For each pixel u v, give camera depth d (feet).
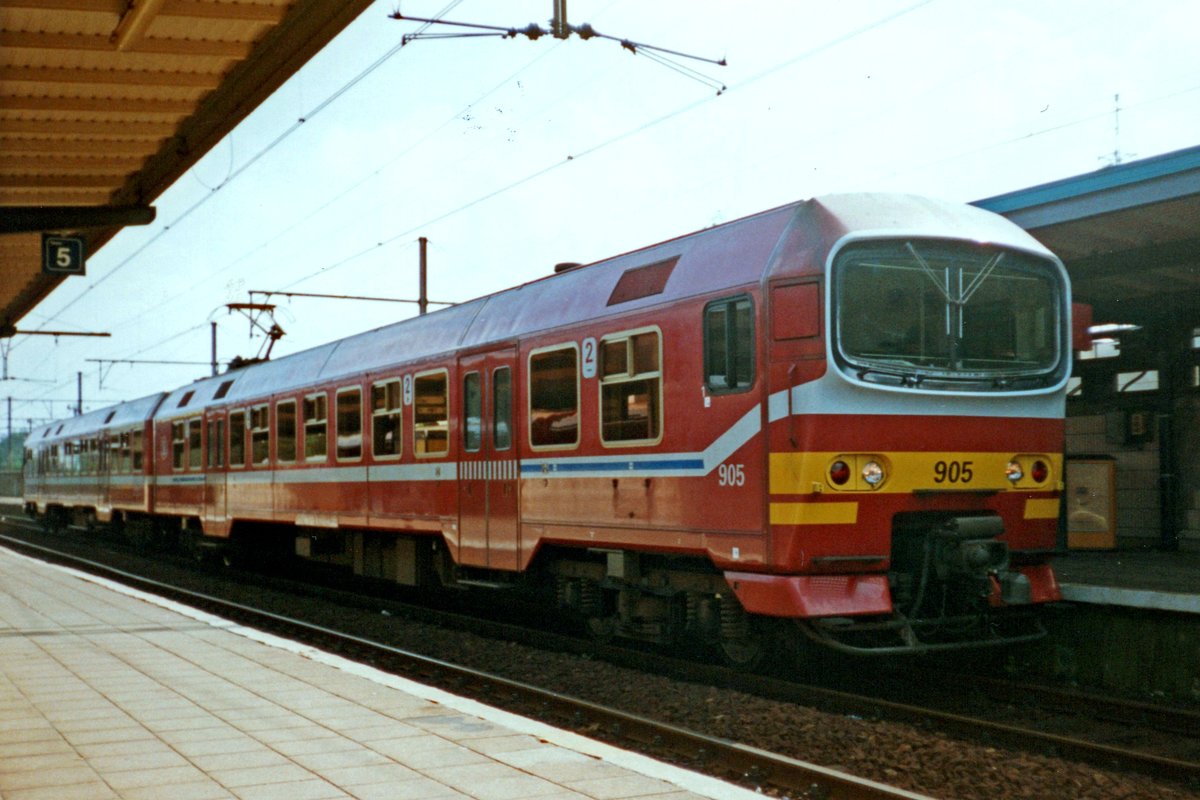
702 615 31.76
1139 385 48.60
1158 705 27.17
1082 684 30.71
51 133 38.04
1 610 42.65
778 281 27.09
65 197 47.11
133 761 19.65
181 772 18.90
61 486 106.63
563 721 26.45
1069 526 45.29
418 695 25.50
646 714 27.32
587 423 33.83
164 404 77.61
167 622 39.04
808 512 26.32
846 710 26.73
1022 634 30.37
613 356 32.83
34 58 31.24
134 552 88.89
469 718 23.06
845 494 26.53
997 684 28.78
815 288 26.45
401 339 46.93
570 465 34.65
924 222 28.09
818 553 26.50
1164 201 33.78
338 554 55.42
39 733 21.84
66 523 113.39
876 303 27.20
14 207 32.58
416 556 46.52
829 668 32.30
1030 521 29.35
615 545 32.58
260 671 28.84
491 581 41.27
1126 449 49.16
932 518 28.55
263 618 44.60
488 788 17.88
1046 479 29.53
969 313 28.55
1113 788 20.18
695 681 31.48
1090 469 45.32
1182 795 19.90
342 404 50.83
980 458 28.30
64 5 27.66
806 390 26.37
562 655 35.70
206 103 36.29
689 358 29.71
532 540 36.63
